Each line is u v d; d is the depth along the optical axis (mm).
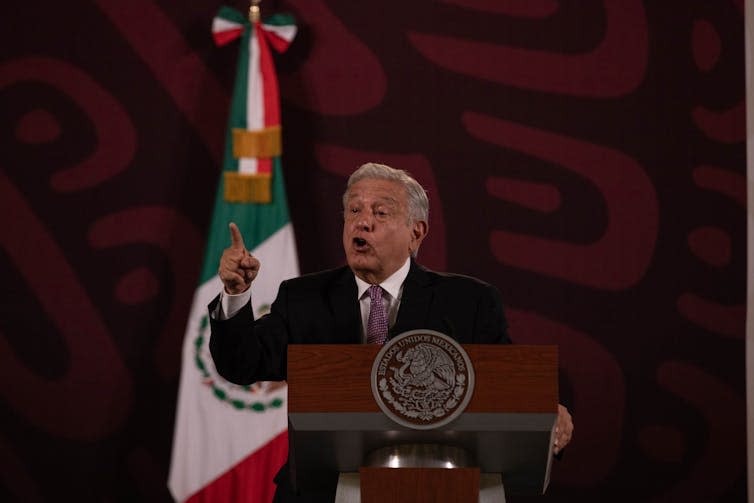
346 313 9234
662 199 19047
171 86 19547
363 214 9102
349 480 7508
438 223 19188
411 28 19625
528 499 18484
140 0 19734
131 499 18719
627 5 19438
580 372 18812
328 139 19453
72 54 19578
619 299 18906
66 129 19438
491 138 19328
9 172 19328
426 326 9023
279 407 17641
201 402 17641
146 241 19266
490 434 6844
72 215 19281
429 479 6781
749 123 19031
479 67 19484
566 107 19312
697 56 19234
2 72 19500
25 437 18797
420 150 19375
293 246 18156
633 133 19188
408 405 6781
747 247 18844
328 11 19703
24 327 19047
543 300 18984
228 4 19688
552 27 19500
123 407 18906
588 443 18625
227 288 8141
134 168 19406
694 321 18797
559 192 19188
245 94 18609
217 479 17422
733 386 18625
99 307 19094
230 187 18219
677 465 18531
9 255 19188
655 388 18719
